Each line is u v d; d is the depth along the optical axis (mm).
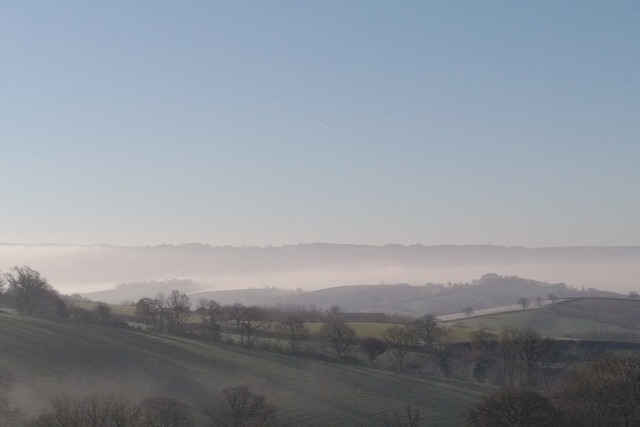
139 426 59188
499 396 69625
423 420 74938
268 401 78812
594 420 67750
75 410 57594
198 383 85000
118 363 93500
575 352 113688
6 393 73312
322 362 106438
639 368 75062
